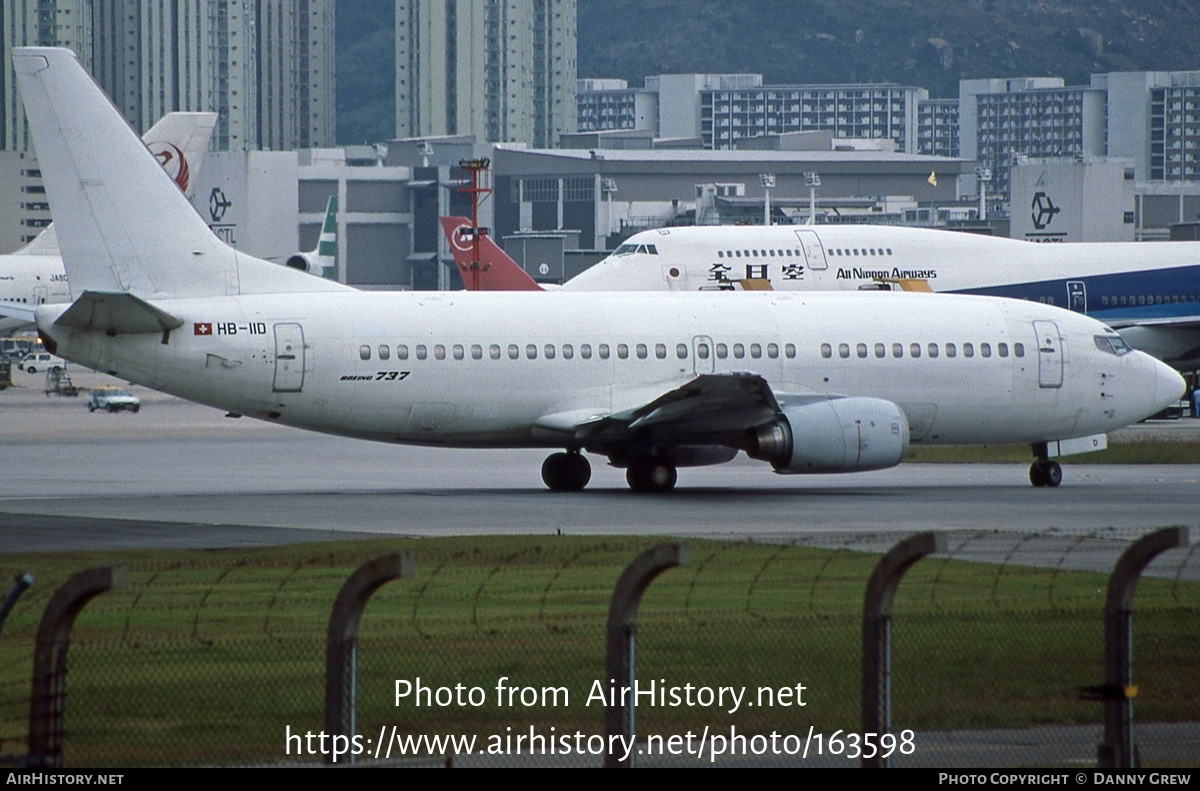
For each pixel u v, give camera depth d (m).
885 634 45.16
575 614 75.38
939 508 134.38
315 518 124.38
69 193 140.38
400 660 64.94
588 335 150.50
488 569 91.19
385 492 151.50
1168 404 167.50
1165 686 60.66
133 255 142.12
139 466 187.00
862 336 157.50
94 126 140.50
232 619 74.06
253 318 141.75
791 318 156.75
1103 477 175.00
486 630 71.00
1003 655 64.94
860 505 137.50
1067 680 61.19
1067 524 120.62
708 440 146.50
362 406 144.75
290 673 62.41
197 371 140.38
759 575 87.00
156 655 65.75
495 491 153.25
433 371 145.62
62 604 41.34
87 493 149.25
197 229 144.12
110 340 139.50
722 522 122.12
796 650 66.25
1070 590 81.69
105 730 53.84
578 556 96.31
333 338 143.25
